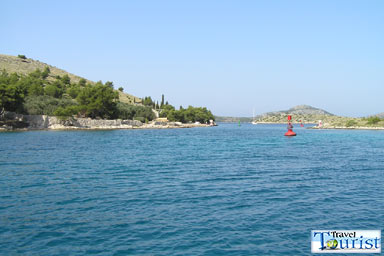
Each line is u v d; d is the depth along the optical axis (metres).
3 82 130.88
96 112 146.38
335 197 20.06
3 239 12.73
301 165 34.81
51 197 19.17
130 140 74.38
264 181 25.16
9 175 26.27
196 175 27.62
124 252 11.70
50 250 11.80
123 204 17.84
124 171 29.19
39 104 125.56
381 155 46.28
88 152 45.12
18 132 97.31
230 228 14.26
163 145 61.81
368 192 21.55
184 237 13.15
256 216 16.00
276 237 13.35
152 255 11.50
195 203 18.23
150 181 24.59
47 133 95.44
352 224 15.06
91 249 11.93
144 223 14.74
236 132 141.25
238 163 36.00
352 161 38.84
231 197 19.73
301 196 20.23
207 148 56.31
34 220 14.98
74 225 14.38
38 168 30.14
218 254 11.66
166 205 17.75
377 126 186.75
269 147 60.16
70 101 146.88
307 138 95.50
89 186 22.42
